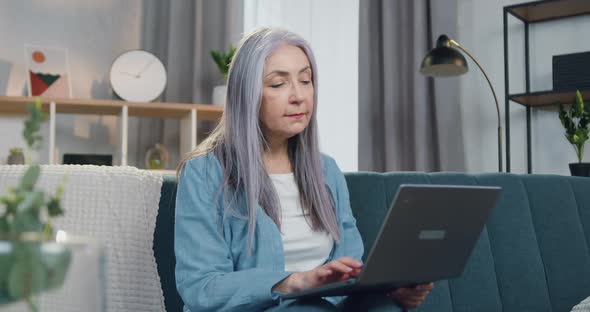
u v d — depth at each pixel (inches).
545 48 120.6
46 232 20.1
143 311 55.6
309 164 54.4
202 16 130.5
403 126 125.9
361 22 128.1
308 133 54.9
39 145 21.1
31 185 20.5
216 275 46.0
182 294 47.0
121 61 123.5
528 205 73.0
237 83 51.8
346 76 133.3
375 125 128.5
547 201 74.2
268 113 51.9
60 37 129.3
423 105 122.3
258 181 50.2
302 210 53.2
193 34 130.3
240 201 50.6
